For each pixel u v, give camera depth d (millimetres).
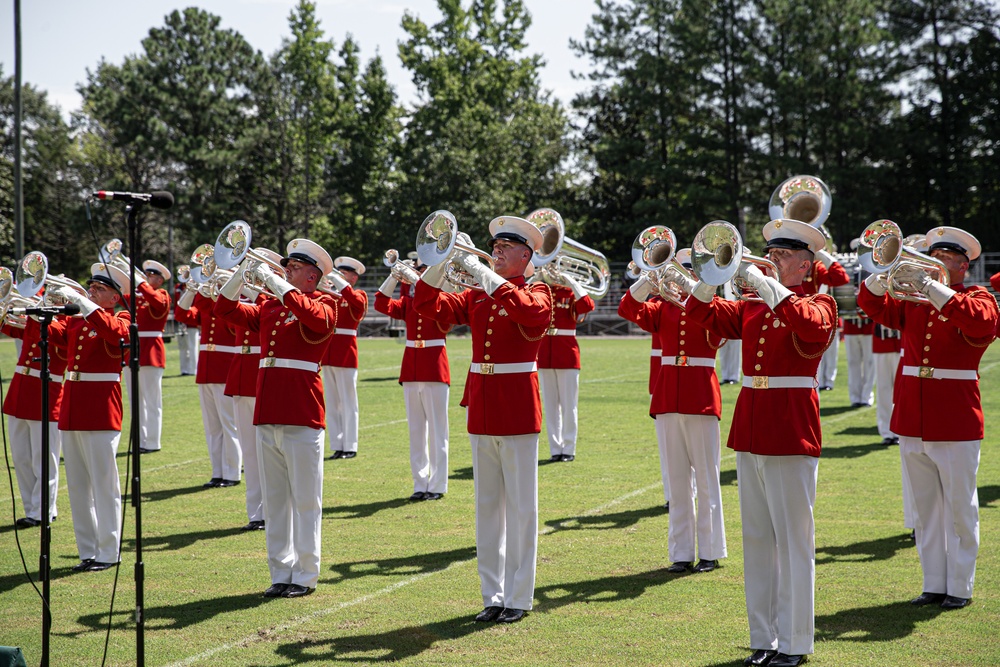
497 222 6855
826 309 5832
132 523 9477
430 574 7648
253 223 56312
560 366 12000
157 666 5840
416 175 51750
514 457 6680
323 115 58625
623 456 12273
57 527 9578
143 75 56750
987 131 44375
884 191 45844
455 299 7340
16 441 9594
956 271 7145
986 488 9883
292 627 6492
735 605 6816
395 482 11148
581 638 6203
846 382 19609
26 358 9586
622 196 53844
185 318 10695
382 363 25859
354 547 8453
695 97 46906
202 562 8109
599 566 7777
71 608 7020
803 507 5809
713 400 7680
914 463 6852
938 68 45344
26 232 57125
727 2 45062
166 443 14008
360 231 56562
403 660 5871
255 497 9312
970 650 5883
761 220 49000
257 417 7301
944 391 6746
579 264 10109
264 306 7656
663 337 7945
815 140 44375
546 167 56219
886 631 6234
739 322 6340
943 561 6793
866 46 44062
